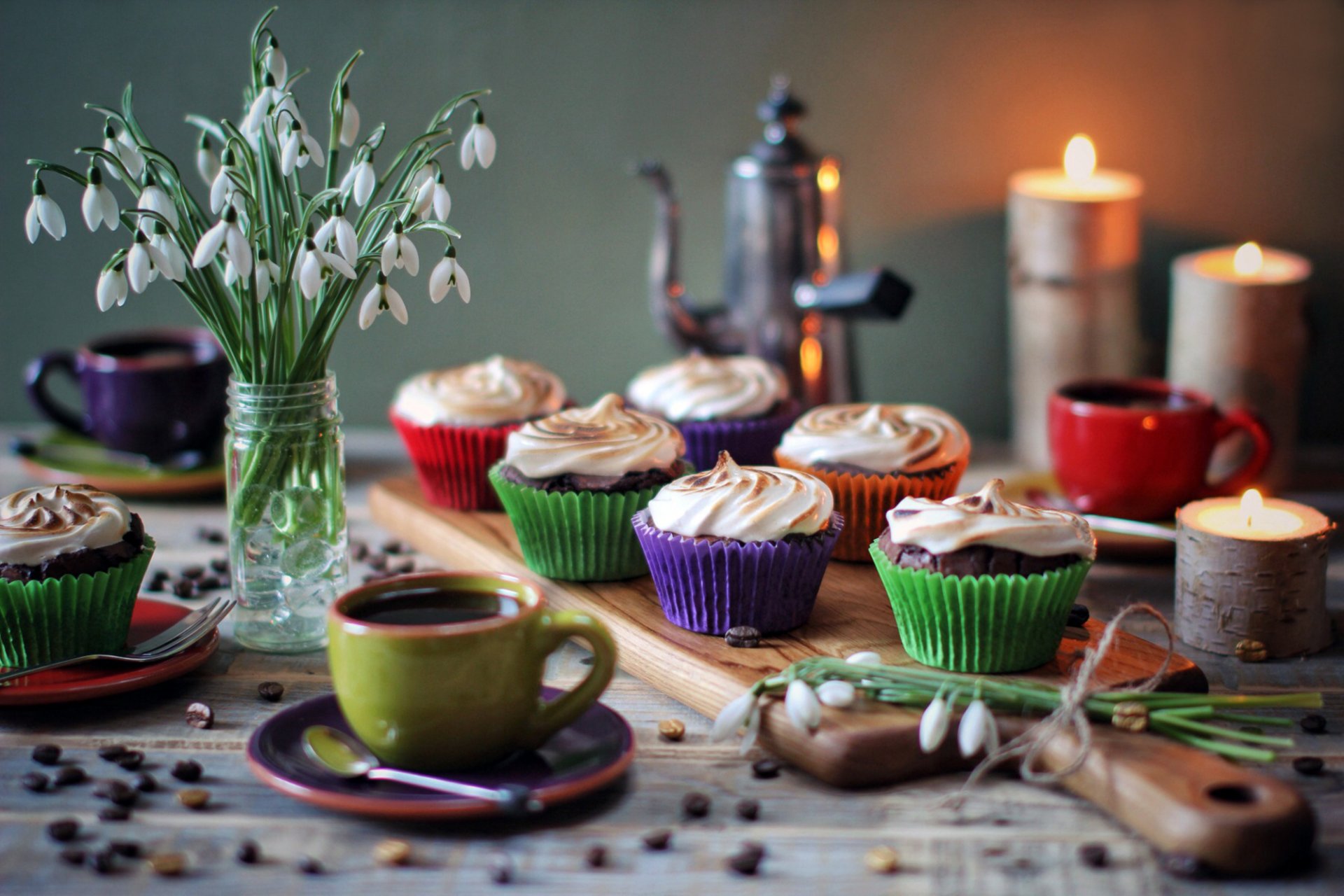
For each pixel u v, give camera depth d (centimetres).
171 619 92
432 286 85
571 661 91
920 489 95
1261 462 101
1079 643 88
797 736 81
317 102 118
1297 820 75
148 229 85
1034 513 85
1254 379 107
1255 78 113
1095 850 77
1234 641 90
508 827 79
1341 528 103
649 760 83
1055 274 109
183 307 123
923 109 115
